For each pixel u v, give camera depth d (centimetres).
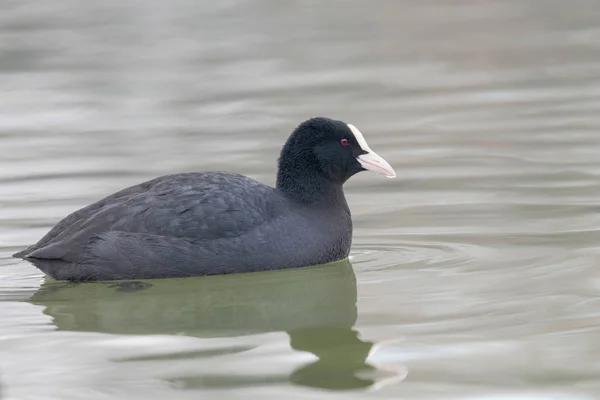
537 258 1462
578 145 2170
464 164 2062
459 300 1290
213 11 4241
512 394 984
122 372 1071
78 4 4359
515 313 1228
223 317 1275
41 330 1227
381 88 2889
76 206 1803
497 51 3356
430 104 2673
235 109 2648
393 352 1109
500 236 1588
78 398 1000
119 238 1386
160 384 1030
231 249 1395
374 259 1509
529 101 2656
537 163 2039
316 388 1014
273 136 2331
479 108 2603
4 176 2042
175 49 3497
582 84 2838
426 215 1725
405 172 2022
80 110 2688
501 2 4225
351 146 1518
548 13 3928
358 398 985
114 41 3625
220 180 1442
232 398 991
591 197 1786
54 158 2186
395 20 3972
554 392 986
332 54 3391
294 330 1214
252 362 1097
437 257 1499
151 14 4162
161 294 1374
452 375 1038
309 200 1495
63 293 1384
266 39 3659
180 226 1391
